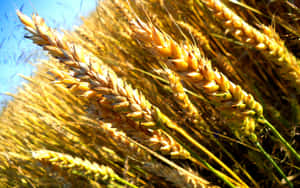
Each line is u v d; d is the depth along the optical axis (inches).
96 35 15.0
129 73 13.9
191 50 8.8
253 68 12.3
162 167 10.8
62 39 8.9
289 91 10.9
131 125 9.9
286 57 9.8
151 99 12.9
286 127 11.1
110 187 11.3
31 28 8.7
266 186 11.4
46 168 11.5
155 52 8.6
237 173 11.9
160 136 10.0
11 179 16.2
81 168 10.9
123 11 13.5
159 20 13.6
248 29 9.6
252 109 9.1
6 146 17.6
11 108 18.6
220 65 12.2
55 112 14.6
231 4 12.5
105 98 9.4
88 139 13.6
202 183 10.4
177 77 9.8
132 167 12.7
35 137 15.7
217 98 8.9
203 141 12.3
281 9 12.1
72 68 9.1
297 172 11.0
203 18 13.2
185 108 10.4
